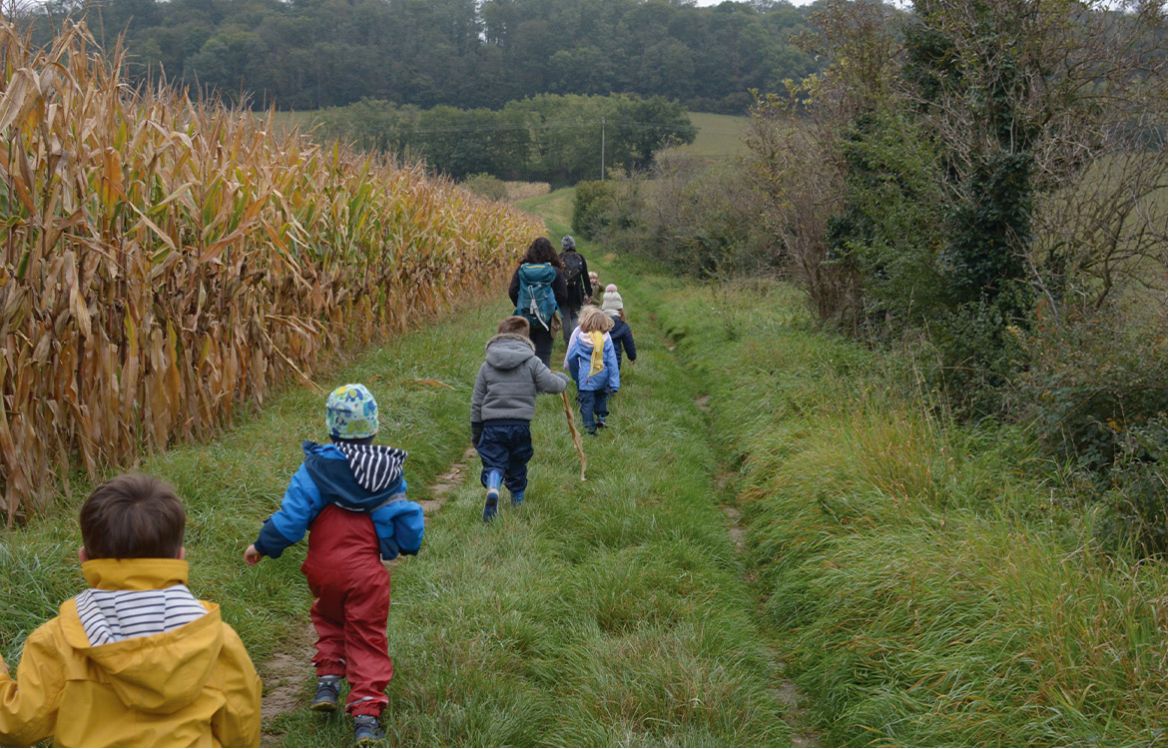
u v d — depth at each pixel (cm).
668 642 429
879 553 489
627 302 2252
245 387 793
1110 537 464
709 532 604
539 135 7662
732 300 1777
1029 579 412
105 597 226
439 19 8825
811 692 427
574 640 446
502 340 622
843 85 1174
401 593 496
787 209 1343
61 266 522
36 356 507
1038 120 834
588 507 630
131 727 221
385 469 357
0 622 380
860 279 1168
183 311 668
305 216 950
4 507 491
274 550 349
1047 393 592
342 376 987
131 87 645
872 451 618
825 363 970
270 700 395
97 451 573
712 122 8138
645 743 358
